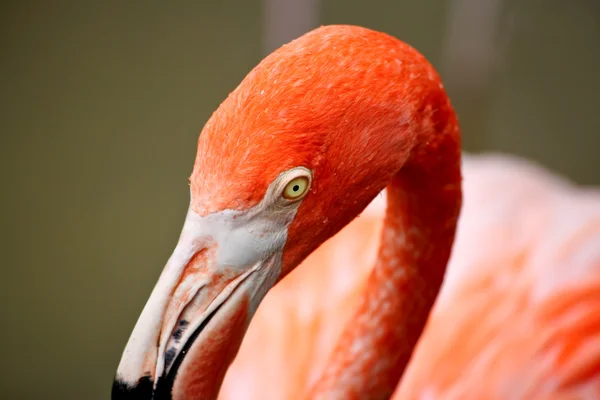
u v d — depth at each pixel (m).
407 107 2.40
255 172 2.17
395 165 2.47
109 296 7.23
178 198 7.84
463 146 8.21
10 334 6.86
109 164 8.01
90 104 8.38
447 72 8.20
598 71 9.12
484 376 4.29
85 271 7.34
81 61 8.64
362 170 2.38
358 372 3.12
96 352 6.89
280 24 7.84
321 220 2.38
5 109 8.12
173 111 8.46
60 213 7.62
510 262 4.81
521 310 4.50
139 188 7.89
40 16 8.79
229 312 2.34
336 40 2.30
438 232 2.95
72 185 7.81
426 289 3.07
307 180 2.24
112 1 9.13
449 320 4.59
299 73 2.21
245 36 9.17
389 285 3.06
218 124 2.21
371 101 2.30
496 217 5.14
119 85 8.57
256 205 2.23
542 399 4.16
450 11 8.82
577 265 4.62
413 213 2.90
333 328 4.65
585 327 4.32
